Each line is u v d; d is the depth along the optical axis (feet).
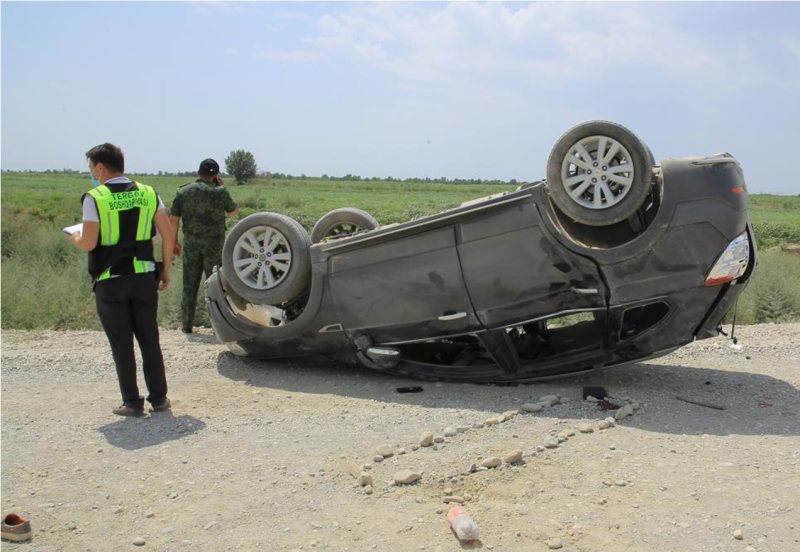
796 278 41.34
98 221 17.99
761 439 16.17
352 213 27.50
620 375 22.30
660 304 20.54
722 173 18.33
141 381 22.79
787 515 12.28
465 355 22.58
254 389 21.76
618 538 11.53
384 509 12.85
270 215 22.67
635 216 19.53
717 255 18.15
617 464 14.61
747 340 27.40
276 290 22.48
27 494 13.79
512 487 13.56
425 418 17.99
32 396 21.06
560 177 18.84
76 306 34.45
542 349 22.17
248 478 14.43
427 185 384.88
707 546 11.25
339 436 16.83
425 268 20.49
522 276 19.45
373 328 21.50
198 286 31.35
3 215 71.82
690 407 18.67
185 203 30.42
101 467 15.17
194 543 11.78
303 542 11.72
